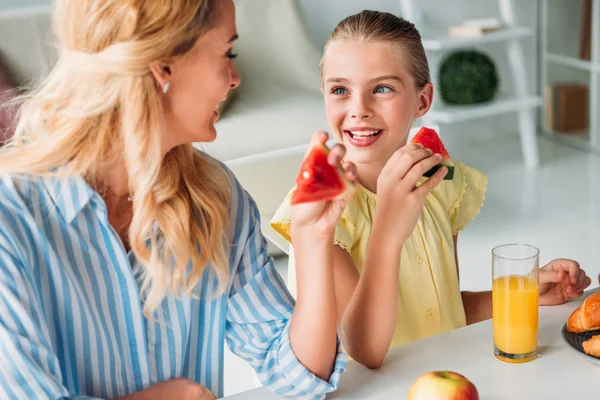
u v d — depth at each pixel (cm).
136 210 107
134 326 112
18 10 339
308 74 375
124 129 103
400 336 145
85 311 107
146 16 99
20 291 97
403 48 140
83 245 107
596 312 116
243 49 375
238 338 125
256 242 127
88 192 106
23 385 96
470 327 126
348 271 138
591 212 356
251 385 235
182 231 112
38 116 106
